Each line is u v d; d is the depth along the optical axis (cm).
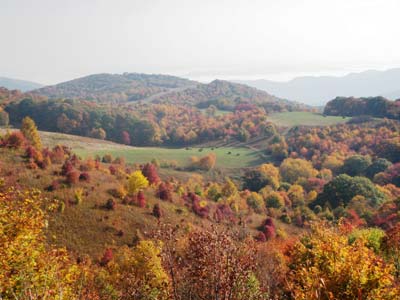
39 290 932
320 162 13688
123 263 2722
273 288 1655
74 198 5322
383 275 1212
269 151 16275
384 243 2045
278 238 5703
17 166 5822
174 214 5934
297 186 10762
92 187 5847
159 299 1062
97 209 5300
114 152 14625
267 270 1817
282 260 2519
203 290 891
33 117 18825
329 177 12425
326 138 15725
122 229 5022
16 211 1261
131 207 5659
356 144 14625
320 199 9138
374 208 7419
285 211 8788
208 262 875
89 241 4591
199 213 6253
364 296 1188
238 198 8756
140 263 1959
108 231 4903
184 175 12588
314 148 15175
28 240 1165
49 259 1128
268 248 2741
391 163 11600
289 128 19412
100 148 15425
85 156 13138
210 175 13400
